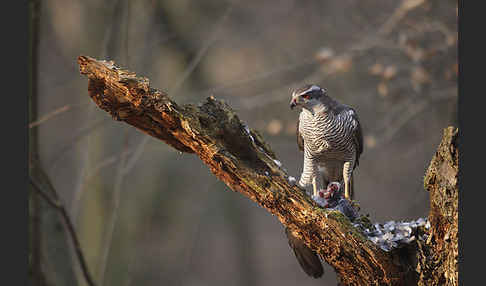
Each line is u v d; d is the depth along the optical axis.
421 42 13.14
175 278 13.17
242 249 21.06
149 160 13.11
